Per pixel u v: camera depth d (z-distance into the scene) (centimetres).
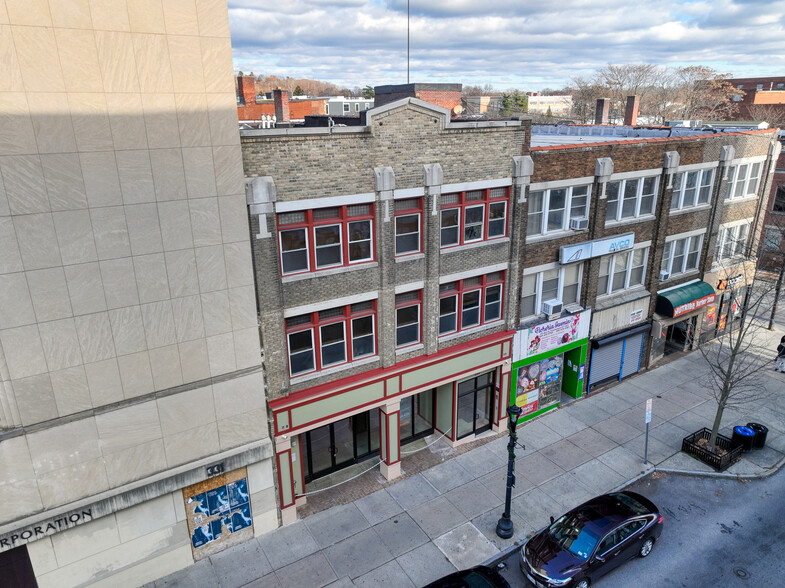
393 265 1716
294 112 4941
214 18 1205
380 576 1505
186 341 1364
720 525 1703
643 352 2683
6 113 1035
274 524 1680
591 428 2220
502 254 1983
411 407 2122
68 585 1366
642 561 1562
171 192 1249
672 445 2102
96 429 1294
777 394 2477
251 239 1432
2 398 1163
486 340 2028
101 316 1233
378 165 1606
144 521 1436
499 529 1642
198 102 1230
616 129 3378
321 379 1703
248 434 1538
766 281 3136
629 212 2380
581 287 2316
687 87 8550
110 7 1090
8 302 1119
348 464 1994
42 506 1268
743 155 2783
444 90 2766
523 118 1862
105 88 1121
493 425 2206
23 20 1017
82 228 1163
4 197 1068
